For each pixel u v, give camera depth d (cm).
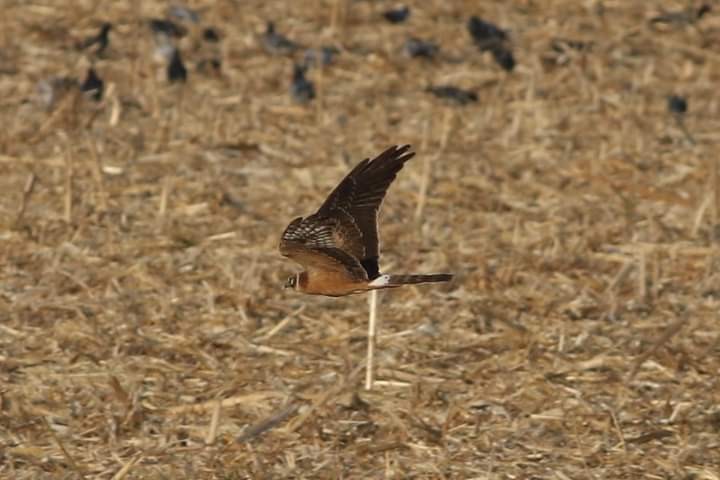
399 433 1435
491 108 2458
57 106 2391
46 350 1606
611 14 2977
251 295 1747
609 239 1973
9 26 2802
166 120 2362
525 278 1830
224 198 2059
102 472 1358
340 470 1361
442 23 2905
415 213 2038
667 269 1875
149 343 1627
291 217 2019
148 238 1920
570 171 2202
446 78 2645
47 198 2048
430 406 1500
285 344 1639
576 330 1688
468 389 1540
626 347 1645
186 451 1392
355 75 2638
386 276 973
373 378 1538
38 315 1689
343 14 2855
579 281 1822
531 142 2341
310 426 1438
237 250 1894
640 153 2306
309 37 2814
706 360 1616
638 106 2505
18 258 1847
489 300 1756
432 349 1631
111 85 2405
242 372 1569
